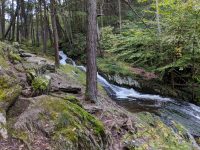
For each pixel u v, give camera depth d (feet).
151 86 49.75
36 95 19.54
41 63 33.30
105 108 24.73
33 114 15.53
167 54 48.52
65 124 15.62
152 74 55.88
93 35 25.20
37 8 92.22
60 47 89.51
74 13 91.66
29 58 35.19
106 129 19.51
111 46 64.90
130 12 85.30
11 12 96.89
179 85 50.42
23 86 19.97
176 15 47.98
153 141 19.33
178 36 45.11
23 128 14.51
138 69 59.57
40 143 13.92
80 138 15.38
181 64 45.32
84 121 17.08
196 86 47.91
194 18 45.06
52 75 32.96
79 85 33.73
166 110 36.76
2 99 15.62
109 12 94.38
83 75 46.73
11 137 13.80
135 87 51.13
